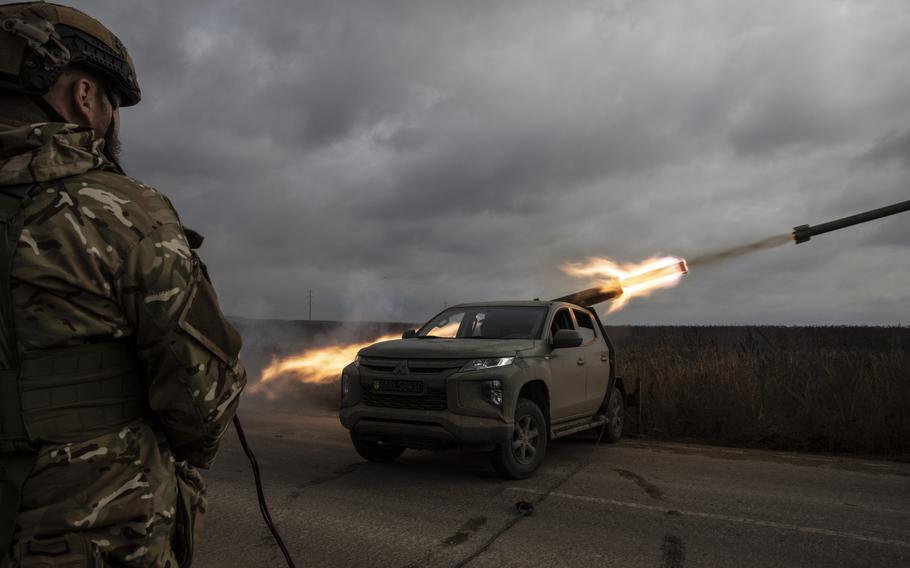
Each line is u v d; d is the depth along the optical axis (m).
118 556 1.25
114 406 1.27
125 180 1.36
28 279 1.17
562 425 7.40
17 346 1.17
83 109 1.44
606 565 4.00
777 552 4.31
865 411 8.38
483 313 7.85
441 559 4.04
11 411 1.16
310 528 4.64
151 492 1.30
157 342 1.28
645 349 14.70
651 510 5.25
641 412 9.71
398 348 6.61
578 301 9.13
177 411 1.32
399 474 6.47
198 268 1.38
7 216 1.20
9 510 1.16
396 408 6.34
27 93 1.32
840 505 5.53
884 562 4.18
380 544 4.30
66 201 1.24
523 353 6.59
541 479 6.34
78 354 1.22
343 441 8.37
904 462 7.58
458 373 6.09
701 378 10.32
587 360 7.91
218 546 4.22
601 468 6.93
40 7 1.36
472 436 5.95
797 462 7.42
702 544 4.43
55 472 1.18
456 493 5.71
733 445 8.66
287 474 6.41
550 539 4.46
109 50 1.48
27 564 1.15
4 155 1.24
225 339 1.38
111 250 1.24
